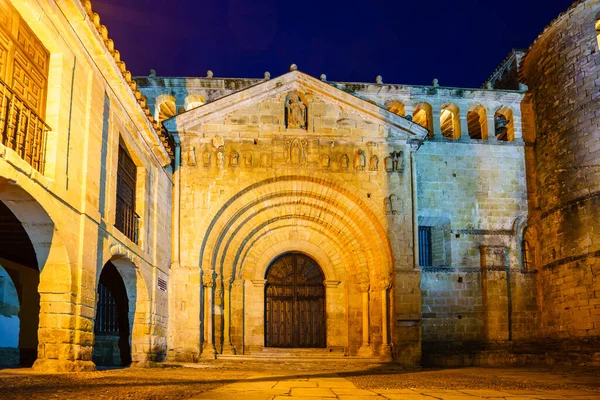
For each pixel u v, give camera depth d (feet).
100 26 49.34
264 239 89.25
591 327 78.89
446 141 93.40
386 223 83.82
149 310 68.03
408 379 52.44
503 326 88.28
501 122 108.06
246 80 95.81
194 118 83.71
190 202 82.12
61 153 44.14
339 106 86.17
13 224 50.21
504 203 92.68
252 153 84.17
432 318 88.17
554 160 88.43
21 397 29.14
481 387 45.03
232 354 81.30
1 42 37.68
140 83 93.76
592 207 80.69
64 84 45.01
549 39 90.94
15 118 38.99
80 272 46.60
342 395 35.22
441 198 91.40
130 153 64.80
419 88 95.81
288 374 58.39
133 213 66.28
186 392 34.88
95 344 73.67
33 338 72.59
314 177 84.07
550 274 88.02
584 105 83.66
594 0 83.41
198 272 79.87
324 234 89.92
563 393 40.60
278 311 89.81
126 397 30.96
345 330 87.56
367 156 85.56
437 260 92.63
